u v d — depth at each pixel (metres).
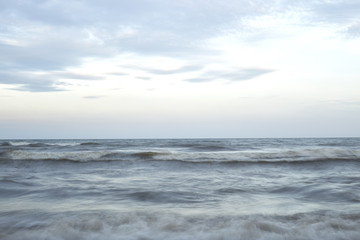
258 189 7.55
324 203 5.95
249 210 5.34
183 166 12.41
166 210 5.32
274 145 34.88
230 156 15.17
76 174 10.56
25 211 5.25
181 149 25.58
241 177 9.73
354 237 3.79
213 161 13.04
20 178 9.51
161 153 15.66
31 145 33.44
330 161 13.02
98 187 7.81
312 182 8.51
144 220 4.54
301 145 34.72
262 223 4.32
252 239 3.73
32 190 7.40
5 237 3.84
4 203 5.98
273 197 6.61
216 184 8.30
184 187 7.80
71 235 3.90
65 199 6.38
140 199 6.38
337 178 9.34
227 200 6.28
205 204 5.89
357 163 12.80
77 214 4.99
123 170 11.58
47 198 6.50
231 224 4.32
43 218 4.75
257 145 34.78
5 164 12.97
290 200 6.27
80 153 15.83
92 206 5.70
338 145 34.38
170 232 3.99
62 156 15.34
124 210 5.33
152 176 10.01
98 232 4.00
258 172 10.99
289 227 4.18
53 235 3.91
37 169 12.02
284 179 9.23
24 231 4.08
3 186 7.84
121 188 7.65
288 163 12.81
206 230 4.06
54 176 10.04
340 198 6.38
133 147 29.53
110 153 15.62
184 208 5.52
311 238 3.76
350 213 4.96
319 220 4.49
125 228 4.15
